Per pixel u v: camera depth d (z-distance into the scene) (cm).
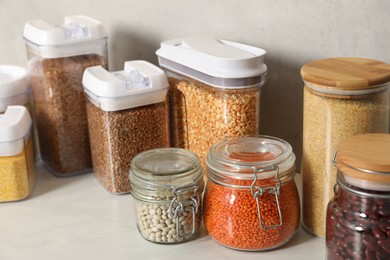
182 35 150
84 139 147
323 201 115
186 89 133
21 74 153
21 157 134
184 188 115
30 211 132
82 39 140
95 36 141
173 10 149
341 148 101
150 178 115
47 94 141
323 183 114
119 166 135
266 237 113
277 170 110
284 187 114
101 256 115
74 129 145
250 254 114
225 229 113
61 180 146
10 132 130
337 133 110
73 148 146
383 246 99
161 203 115
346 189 101
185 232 118
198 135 133
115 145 133
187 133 137
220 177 113
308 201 118
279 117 143
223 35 144
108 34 160
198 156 131
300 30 134
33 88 149
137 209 120
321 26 131
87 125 146
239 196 112
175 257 114
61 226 126
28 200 137
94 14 160
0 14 170
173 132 142
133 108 132
